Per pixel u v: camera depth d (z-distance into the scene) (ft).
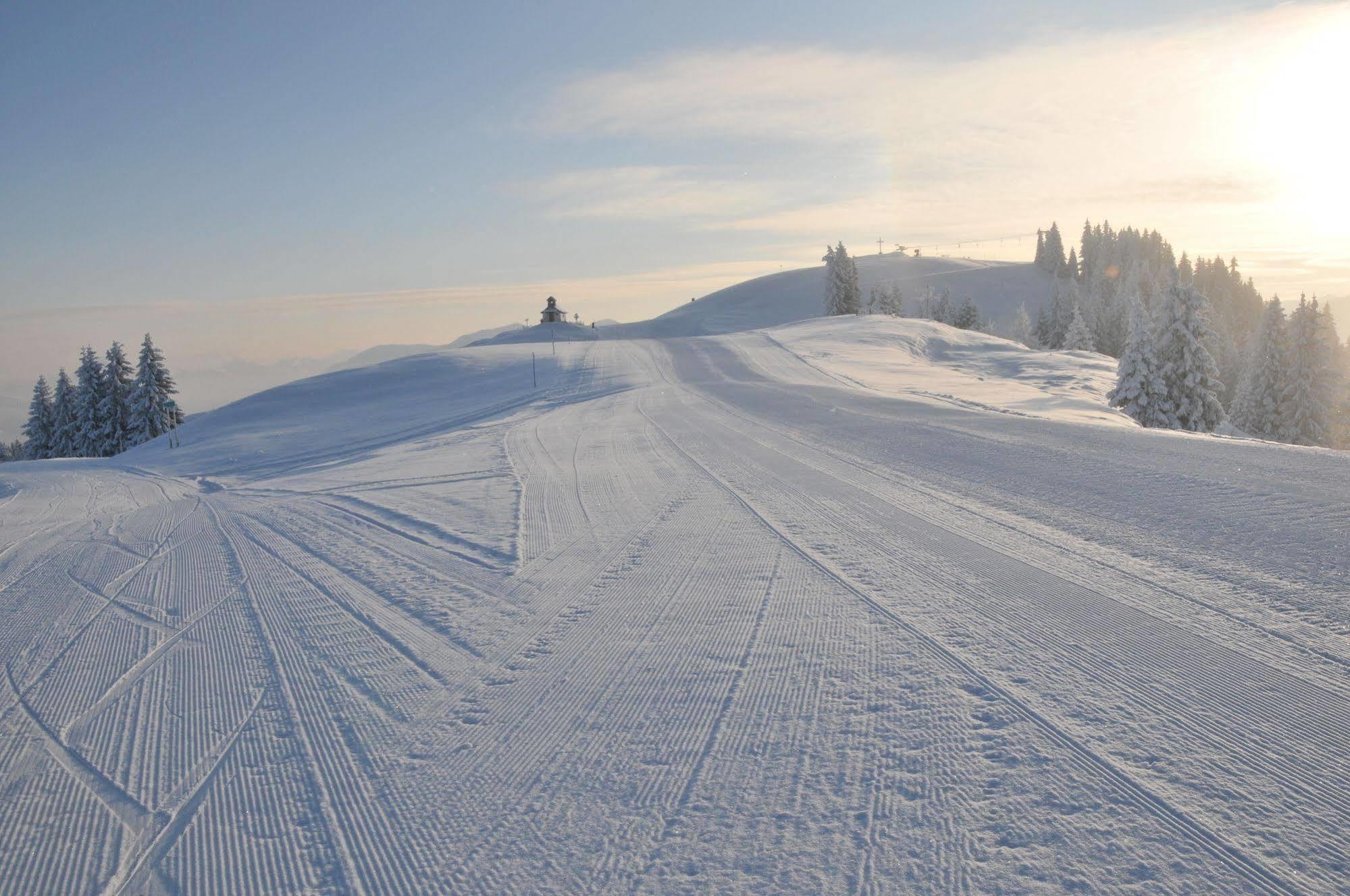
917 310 335.67
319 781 13.47
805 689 15.35
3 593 30.83
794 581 22.27
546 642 19.03
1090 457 38.19
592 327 353.31
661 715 14.76
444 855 11.08
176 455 116.47
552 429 71.77
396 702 16.38
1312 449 38.04
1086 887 9.49
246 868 11.22
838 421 59.72
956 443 45.27
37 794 13.92
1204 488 29.99
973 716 13.83
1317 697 13.78
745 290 503.61
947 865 10.03
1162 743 12.58
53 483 99.04
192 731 15.94
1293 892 9.16
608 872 10.39
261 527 39.04
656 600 21.49
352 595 24.71
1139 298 114.62
